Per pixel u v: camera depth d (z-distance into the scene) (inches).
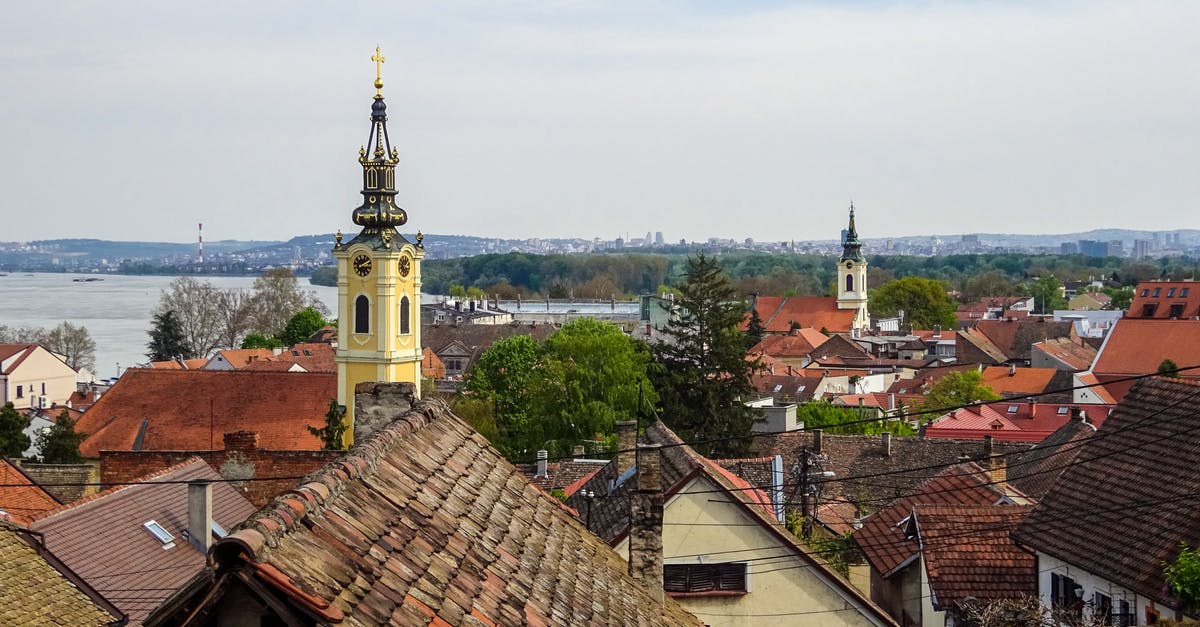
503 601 474.9
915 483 2271.2
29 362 5846.5
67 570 1083.9
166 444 3380.9
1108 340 4458.7
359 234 3917.3
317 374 3577.8
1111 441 1342.3
